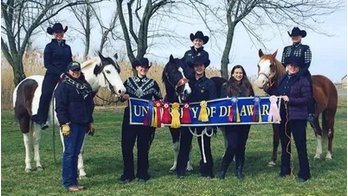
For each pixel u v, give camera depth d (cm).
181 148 709
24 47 1650
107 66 671
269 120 683
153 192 624
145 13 1741
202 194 610
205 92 693
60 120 620
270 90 745
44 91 714
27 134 784
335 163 830
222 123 682
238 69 698
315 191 623
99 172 772
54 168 807
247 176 720
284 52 767
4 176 743
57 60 724
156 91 697
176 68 667
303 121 679
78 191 635
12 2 1554
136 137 697
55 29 724
